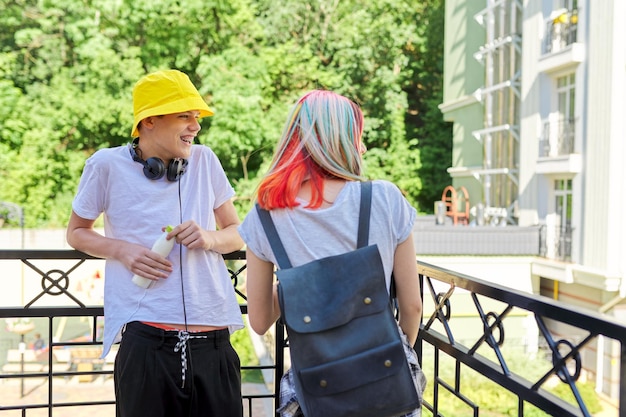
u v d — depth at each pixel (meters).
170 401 2.00
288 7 23.61
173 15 22.11
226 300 2.12
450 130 25.72
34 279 11.83
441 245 12.65
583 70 12.18
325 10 24.00
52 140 22.00
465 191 17.64
